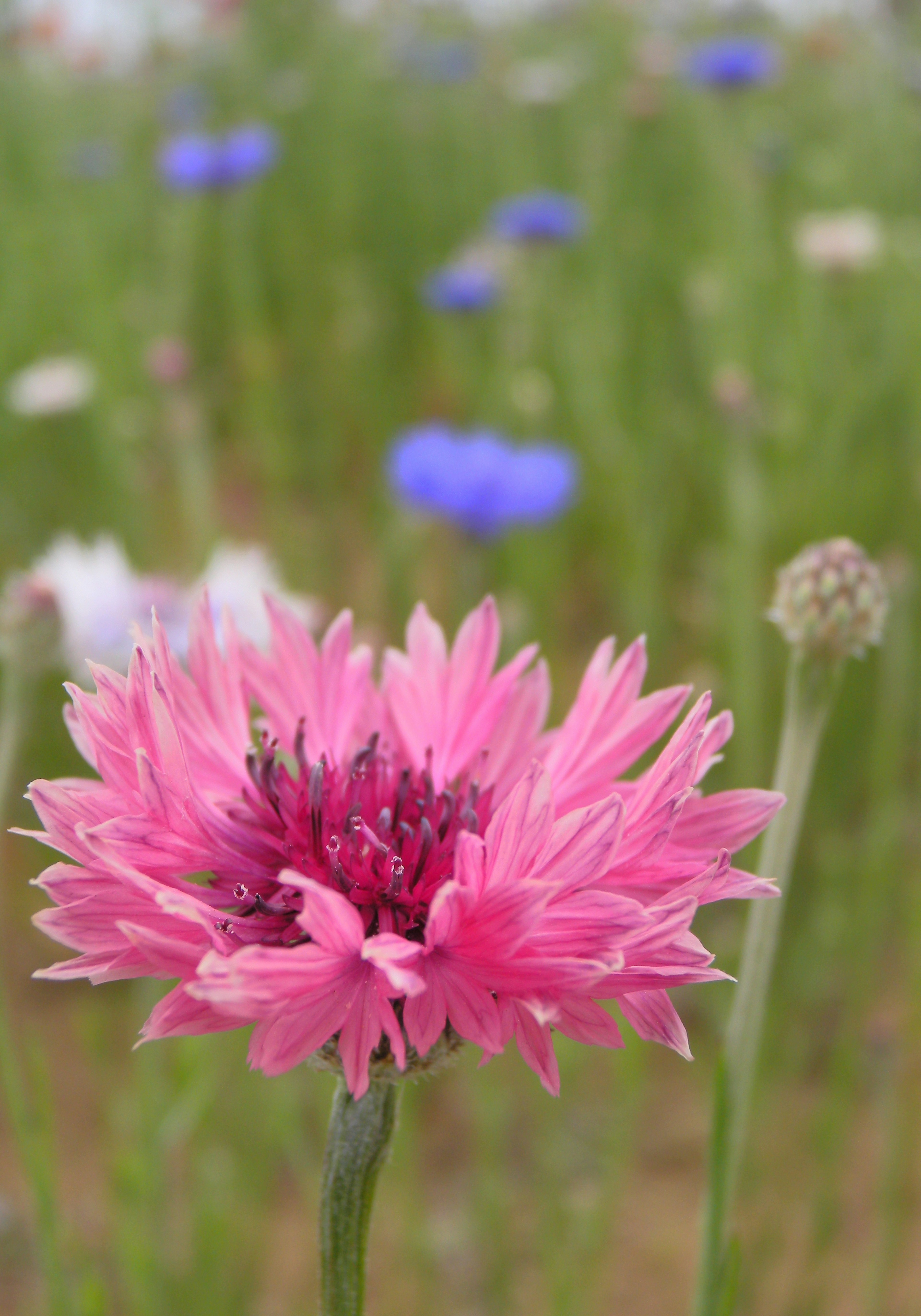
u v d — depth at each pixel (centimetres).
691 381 88
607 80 107
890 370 81
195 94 103
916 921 66
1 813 55
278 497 85
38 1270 68
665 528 82
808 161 94
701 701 33
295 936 34
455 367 93
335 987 32
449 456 73
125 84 110
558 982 31
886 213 90
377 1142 35
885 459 80
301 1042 31
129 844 33
